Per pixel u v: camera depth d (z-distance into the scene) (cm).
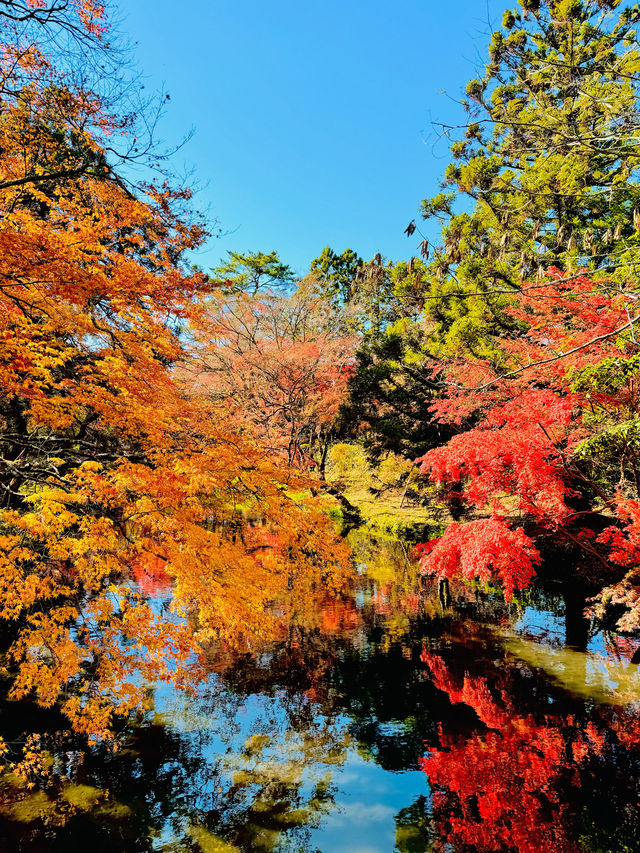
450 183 1153
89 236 489
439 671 755
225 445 621
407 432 1831
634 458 878
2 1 402
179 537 538
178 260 519
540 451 928
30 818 440
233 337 1712
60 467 635
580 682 697
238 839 418
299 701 669
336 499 2348
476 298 1483
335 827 427
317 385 2002
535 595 1122
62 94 462
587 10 853
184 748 558
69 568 698
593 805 452
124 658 521
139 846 409
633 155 536
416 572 1410
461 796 471
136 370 550
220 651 840
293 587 721
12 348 420
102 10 417
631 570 857
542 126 555
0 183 422
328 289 3381
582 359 789
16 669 676
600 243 1155
